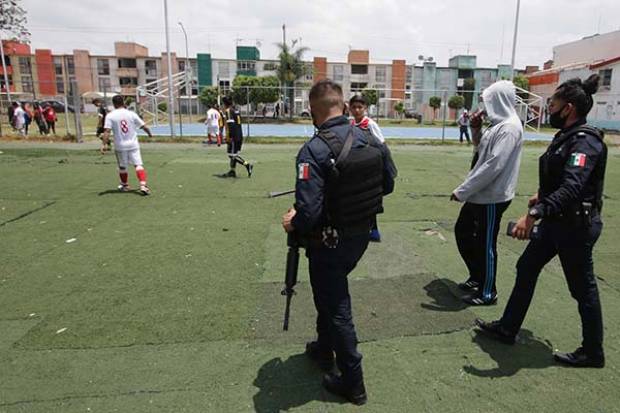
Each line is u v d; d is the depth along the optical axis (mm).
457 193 3756
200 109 48938
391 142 20516
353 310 3740
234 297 3959
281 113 44094
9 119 24516
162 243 5426
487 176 3621
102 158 13188
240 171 11117
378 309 3775
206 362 3014
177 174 10523
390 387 2783
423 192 8875
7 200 7664
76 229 5988
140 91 30578
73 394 2680
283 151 15992
